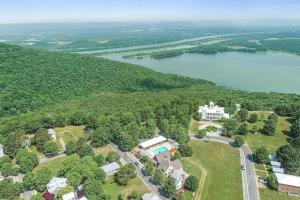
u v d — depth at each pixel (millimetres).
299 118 193375
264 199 127750
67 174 131125
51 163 149625
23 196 125000
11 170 137000
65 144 168625
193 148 169250
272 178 134750
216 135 186500
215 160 158125
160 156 150625
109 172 140875
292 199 127938
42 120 187125
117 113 199625
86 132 182250
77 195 124500
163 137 174500
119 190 131250
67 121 194000
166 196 127438
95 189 120625
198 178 141375
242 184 137750
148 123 185250
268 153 157125
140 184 135625
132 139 165625
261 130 193000
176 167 142000
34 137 165875
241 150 168500
